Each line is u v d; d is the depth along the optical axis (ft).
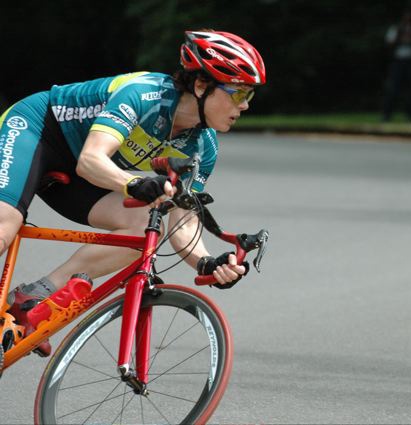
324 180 98.17
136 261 32.50
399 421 36.04
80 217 36.35
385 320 49.78
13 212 33.71
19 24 235.20
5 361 33.68
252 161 113.39
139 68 206.08
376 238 70.08
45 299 33.35
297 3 204.44
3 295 33.94
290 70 203.41
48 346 35.22
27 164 34.40
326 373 41.60
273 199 85.30
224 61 32.42
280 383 40.24
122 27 231.50
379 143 142.51
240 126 160.25
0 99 232.53
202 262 33.53
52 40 234.99
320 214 78.59
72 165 35.96
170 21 202.80
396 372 41.88
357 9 206.08
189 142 34.99
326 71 204.13
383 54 202.80
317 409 37.19
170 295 32.17
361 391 39.34
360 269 60.85
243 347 45.21
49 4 234.38
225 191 89.15
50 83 237.45
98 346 42.32
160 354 43.32
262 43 204.44
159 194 30.60
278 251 65.21
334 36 203.41
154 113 33.53
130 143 34.30
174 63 202.80
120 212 35.42
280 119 172.04
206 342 45.34
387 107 164.96
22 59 236.43
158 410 35.29
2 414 36.14
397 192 91.76
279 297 54.08
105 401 36.42
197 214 32.65
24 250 62.69
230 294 54.60
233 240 33.04
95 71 237.86
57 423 33.99
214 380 30.35
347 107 203.72
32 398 37.91
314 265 61.62
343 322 49.37
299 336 46.93
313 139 147.54
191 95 33.58
